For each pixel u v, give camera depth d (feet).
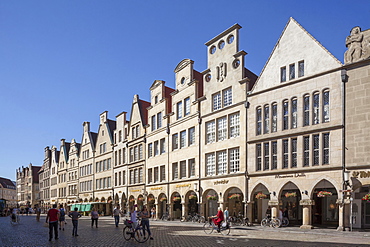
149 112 156.76
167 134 140.87
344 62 83.10
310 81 88.99
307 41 91.04
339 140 82.07
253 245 55.52
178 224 109.91
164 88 149.59
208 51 122.01
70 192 250.57
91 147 221.46
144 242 61.82
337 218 97.91
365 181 77.25
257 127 101.60
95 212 99.96
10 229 97.14
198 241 62.03
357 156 79.00
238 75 108.78
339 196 80.64
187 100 131.85
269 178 96.02
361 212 87.10
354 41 81.87
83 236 73.56
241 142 105.19
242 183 103.19
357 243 57.26
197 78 137.49
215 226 77.41
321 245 54.70
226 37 114.52
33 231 89.04
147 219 64.03
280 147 94.22
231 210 115.34
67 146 277.44
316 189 96.48
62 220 90.68
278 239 64.08
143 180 157.38
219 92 116.47
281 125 94.43
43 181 324.60
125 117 183.52
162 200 139.23
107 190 195.83
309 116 88.43
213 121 118.21
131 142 171.83
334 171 82.12
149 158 153.79
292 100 93.15
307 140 89.04
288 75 94.38
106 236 73.00
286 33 96.37
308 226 84.99
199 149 121.90
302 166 88.58
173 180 134.62
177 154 133.80
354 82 81.15
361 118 79.36
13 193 527.40
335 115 83.41
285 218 94.43
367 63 79.51
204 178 117.80
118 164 186.09
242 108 105.81
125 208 177.78
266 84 99.76
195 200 130.62
